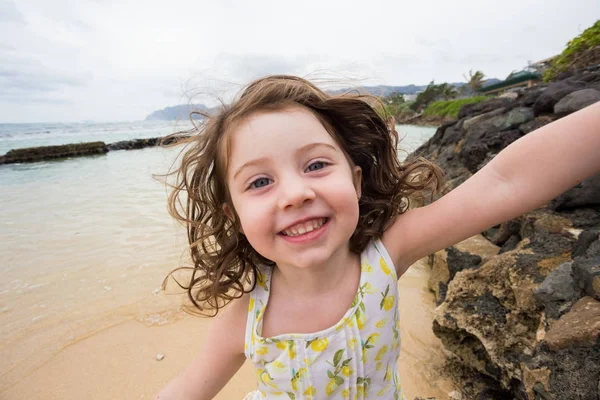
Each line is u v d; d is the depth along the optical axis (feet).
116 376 2.21
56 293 3.15
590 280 1.40
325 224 0.95
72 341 2.51
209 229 1.31
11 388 2.15
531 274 1.81
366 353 1.09
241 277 1.26
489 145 4.26
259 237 0.96
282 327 1.14
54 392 2.11
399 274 1.20
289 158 0.95
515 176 0.94
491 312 1.84
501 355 1.72
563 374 1.21
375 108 1.29
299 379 1.09
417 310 2.66
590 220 2.15
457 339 1.97
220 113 1.15
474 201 1.00
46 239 4.55
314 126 1.01
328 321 1.11
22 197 7.27
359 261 1.16
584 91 3.72
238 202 1.03
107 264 3.72
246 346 1.17
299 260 0.94
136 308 2.88
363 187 1.28
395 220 1.18
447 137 6.94
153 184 8.39
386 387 1.17
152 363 2.30
